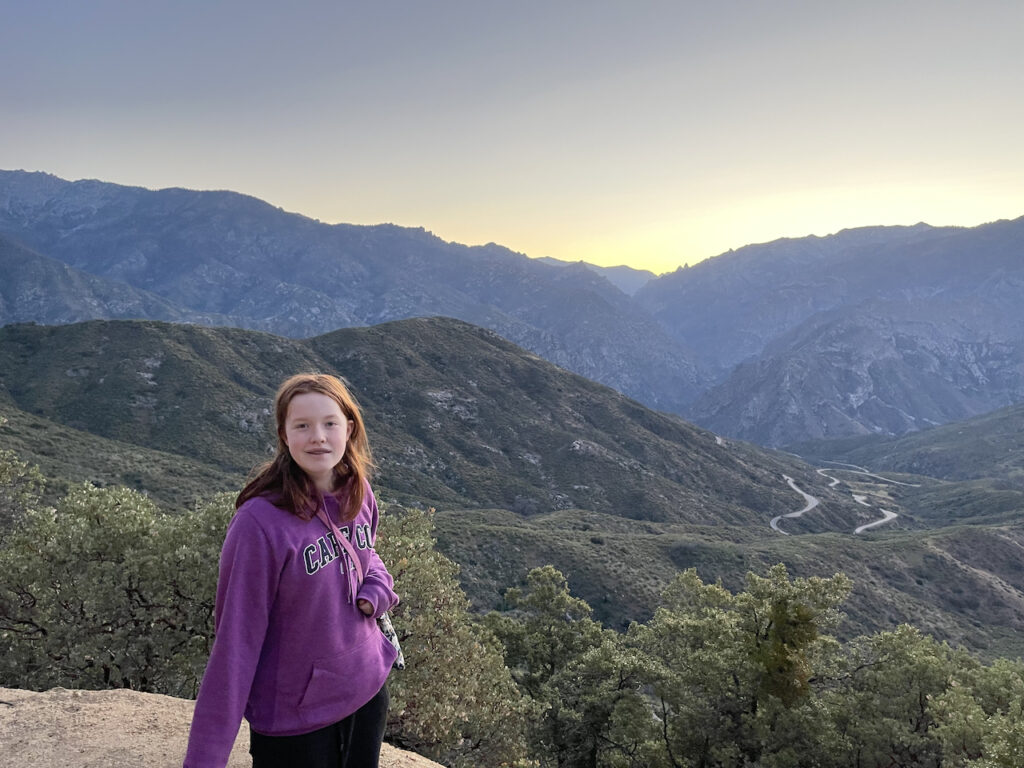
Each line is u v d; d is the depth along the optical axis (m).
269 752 2.53
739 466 192.12
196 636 13.59
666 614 31.66
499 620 34.44
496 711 18.25
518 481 147.62
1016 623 98.25
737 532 129.88
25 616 13.28
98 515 14.12
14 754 4.02
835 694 25.59
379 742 2.86
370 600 2.73
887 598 94.44
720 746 24.50
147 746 4.34
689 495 161.38
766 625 25.72
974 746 19.75
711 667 24.56
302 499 2.51
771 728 24.25
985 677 25.95
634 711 25.30
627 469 161.25
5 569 12.71
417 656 14.95
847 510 182.25
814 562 98.81
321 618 2.53
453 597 16.77
